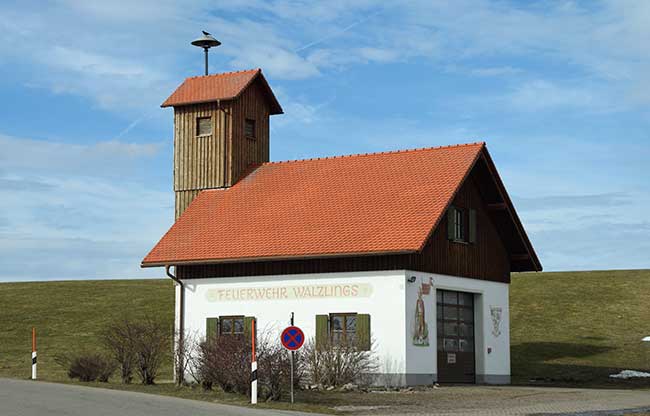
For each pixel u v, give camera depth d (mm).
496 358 34938
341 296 30891
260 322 32344
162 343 30766
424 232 29438
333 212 32531
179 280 34188
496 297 35594
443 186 31688
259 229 33281
